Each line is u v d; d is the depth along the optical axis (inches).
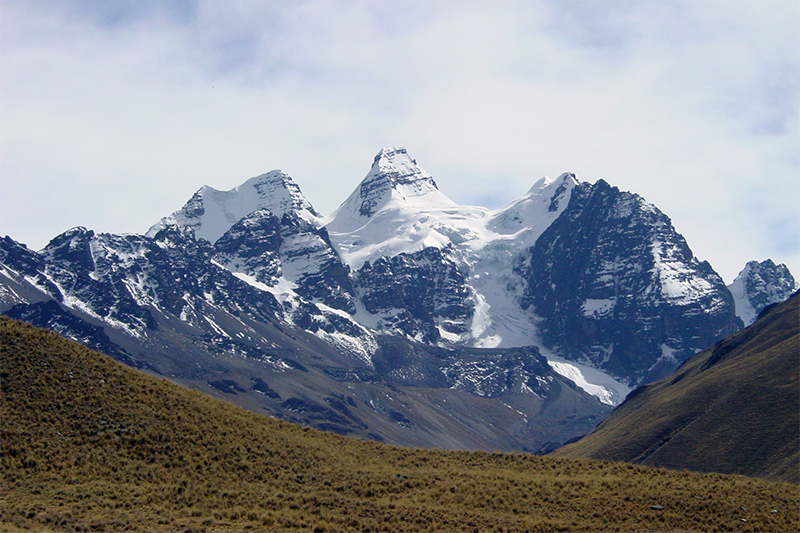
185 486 3464.6
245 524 3159.5
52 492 3250.5
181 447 3722.9
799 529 3464.6
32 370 3912.4
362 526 3230.8
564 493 3757.4
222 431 3954.2
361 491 3634.4
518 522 3385.8
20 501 3147.1
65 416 3710.6
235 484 3545.8
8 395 3718.0
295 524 3196.4
